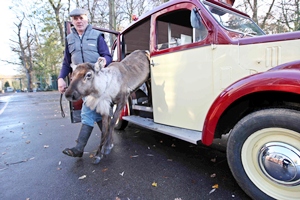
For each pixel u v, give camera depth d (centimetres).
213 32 193
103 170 224
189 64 220
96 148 298
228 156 164
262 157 148
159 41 284
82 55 249
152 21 273
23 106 860
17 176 217
